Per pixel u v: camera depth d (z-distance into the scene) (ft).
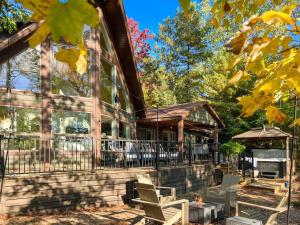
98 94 44.96
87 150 40.32
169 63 122.72
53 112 41.37
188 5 3.29
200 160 54.08
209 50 114.11
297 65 5.25
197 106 62.90
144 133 67.87
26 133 39.34
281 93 6.32
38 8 2.92
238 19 6.28
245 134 65.36
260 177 60.80
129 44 51.62
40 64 40.88
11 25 29.50
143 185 25.71
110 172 35.01
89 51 44.73
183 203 26.23
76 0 2.58
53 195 30.94
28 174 30.25
